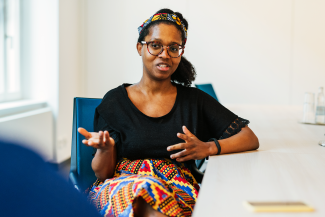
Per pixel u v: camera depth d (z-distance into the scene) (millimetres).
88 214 590
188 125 1272
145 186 856
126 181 943
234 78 4547
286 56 4422
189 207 971
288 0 4344
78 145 1426
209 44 4555
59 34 3545
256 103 4535
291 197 763
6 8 3160
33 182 480
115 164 1230
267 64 4469
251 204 703
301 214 664
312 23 4324
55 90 3502
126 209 864
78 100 1476
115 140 1221
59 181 548
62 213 534
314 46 4348
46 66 3496
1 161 446
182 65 1394
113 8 4617
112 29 4641
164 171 1170
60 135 3594
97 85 4707
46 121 3309
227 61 4543
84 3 4602
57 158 3520
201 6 4520
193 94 1352
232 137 1265
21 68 3457
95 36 4656
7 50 3221
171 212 853
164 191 871
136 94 1315
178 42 1267
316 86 4398
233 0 4453
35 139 3029
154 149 1217
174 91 1352
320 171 983
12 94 3246
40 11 3482
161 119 1262
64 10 3719
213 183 862
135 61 4648
